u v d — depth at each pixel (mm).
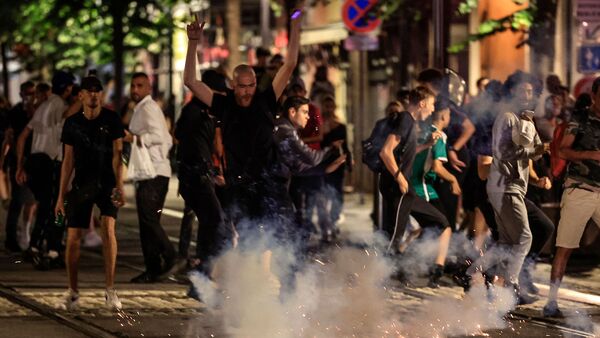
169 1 36656
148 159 16750
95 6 35906
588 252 19484
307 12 39312
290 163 14656
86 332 13055
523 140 14805
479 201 16141
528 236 14945
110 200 14648
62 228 18688
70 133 14562
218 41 45281
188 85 13711
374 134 17062
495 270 15031
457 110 17953
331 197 22406
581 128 14086
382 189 16609
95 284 16766
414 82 31969
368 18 25469
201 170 15305
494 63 29078
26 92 20734
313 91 26516
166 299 15469
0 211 30484
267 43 35719
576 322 13922
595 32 22281
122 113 22688
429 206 16547
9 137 20750
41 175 18844
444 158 16906
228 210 13898
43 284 16812
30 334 12969
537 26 25047
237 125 13703
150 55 52281
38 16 39531
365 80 35844
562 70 24688
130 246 21797
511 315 14352
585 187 14102
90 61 46312
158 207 17000
